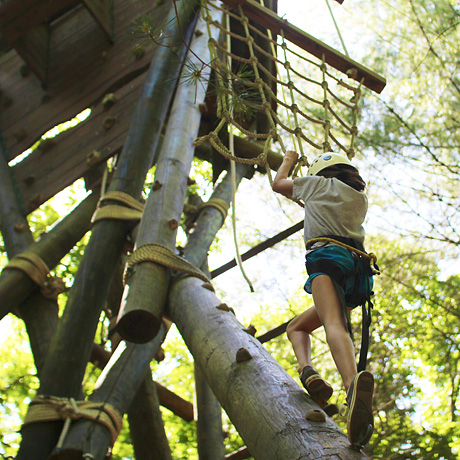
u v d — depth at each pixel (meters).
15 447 8.02
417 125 8.53
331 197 2.78
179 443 7.90
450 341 8.42
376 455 7.53
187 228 6.39
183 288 3.62
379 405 8.16
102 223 4.44
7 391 8.54
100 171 6.23
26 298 4.80
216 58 3.74
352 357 2.32
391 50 9.03
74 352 3.72
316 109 8.91
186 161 4.54
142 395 5.11
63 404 3.24
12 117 6.32
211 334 2.93
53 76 6.39
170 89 5.24
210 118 6.21
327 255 2.63
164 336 4.44
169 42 5.40
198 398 5.76
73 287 4.05
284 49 4.21
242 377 2.44
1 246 9.09
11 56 6.80
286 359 9.04
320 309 2.52
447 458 7.34
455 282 8.61
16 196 5.69
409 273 8.59
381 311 8.77
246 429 2.22
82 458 3.07
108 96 5.97
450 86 8.53
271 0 6.18
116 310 6.06
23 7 5.47
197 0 4.14
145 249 3.80
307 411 2.13
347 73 4.34
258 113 6.63
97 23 6.20
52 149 5.95
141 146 4.89
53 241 5.05
